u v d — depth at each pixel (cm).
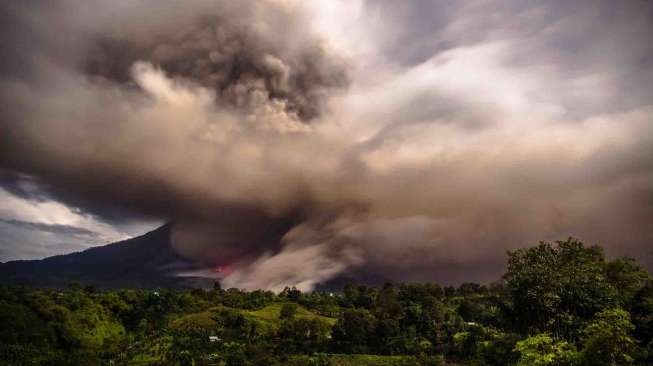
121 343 9181
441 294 14900
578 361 4244
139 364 7875
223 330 10250
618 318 4362
